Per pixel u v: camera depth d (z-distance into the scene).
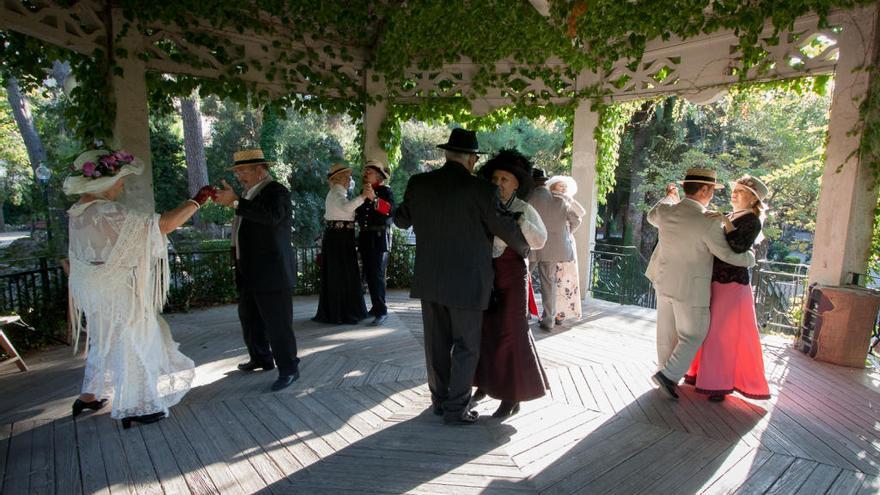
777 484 2.38
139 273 2.70
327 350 4.27
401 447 2.66
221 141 15.50
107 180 2.54
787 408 3.21
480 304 2.68
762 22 4.69
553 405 3.22
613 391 3.46
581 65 5.88
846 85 4.24
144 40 4.68
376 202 4.89
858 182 4.25
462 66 6.32
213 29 5.11
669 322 3.42
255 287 3.26
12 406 3.10
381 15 5.91
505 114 6.59
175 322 5.14
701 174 3.20
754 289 5.59
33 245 8.61
